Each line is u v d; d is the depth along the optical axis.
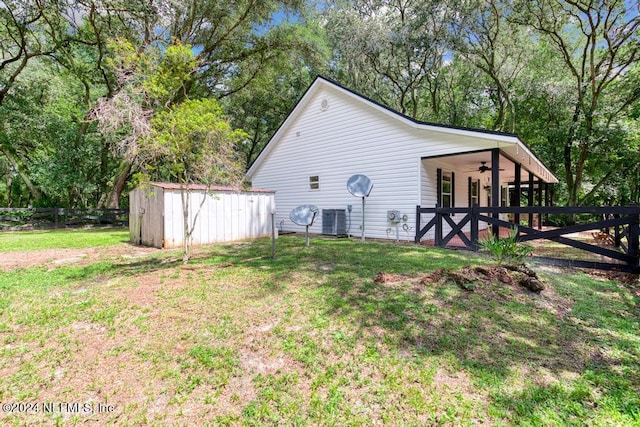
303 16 14.60
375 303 3.42
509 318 3.12
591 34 12.79
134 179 5.62
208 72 15.70
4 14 11.69
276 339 2.72
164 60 5.54
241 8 13.69
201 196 8.07
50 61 15.09
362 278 4.34
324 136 10.62
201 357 2.46
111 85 14.49
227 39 14.76
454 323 2.99
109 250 7.25
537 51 15.47
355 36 14.62
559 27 13.32
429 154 8.27
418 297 3.58
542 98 15.39
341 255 6.05
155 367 2.36
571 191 14.89
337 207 10.30
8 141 14.88
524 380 2.19
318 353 2.51
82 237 9.95
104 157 16.66
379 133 9.24
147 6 10.24
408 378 2.20
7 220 13.05
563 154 16.03
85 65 15.84
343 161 10.12
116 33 12.22
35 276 4.73
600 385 2.15
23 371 2.31
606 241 8.86
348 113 9.95
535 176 13.29
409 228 8.58
